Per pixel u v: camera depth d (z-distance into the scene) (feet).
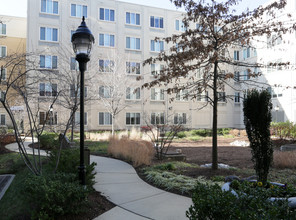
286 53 89.92
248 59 105.91
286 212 9.41
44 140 47.91
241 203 9.71
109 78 88.28
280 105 95.66
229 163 32.50
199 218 9.86
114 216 14.66
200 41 25.75
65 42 91.40
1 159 37.65
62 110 70.95
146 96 106.83
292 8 80.02
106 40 103.24
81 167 17.11
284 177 24.07
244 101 17.26
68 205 13.89
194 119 114.32
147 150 32.63
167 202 17.02
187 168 27.71
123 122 102.78
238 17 26.43
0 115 99.60
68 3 97.71
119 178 24.22
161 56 29.91
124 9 107.04
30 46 91.20
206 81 30.17
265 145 16.10
